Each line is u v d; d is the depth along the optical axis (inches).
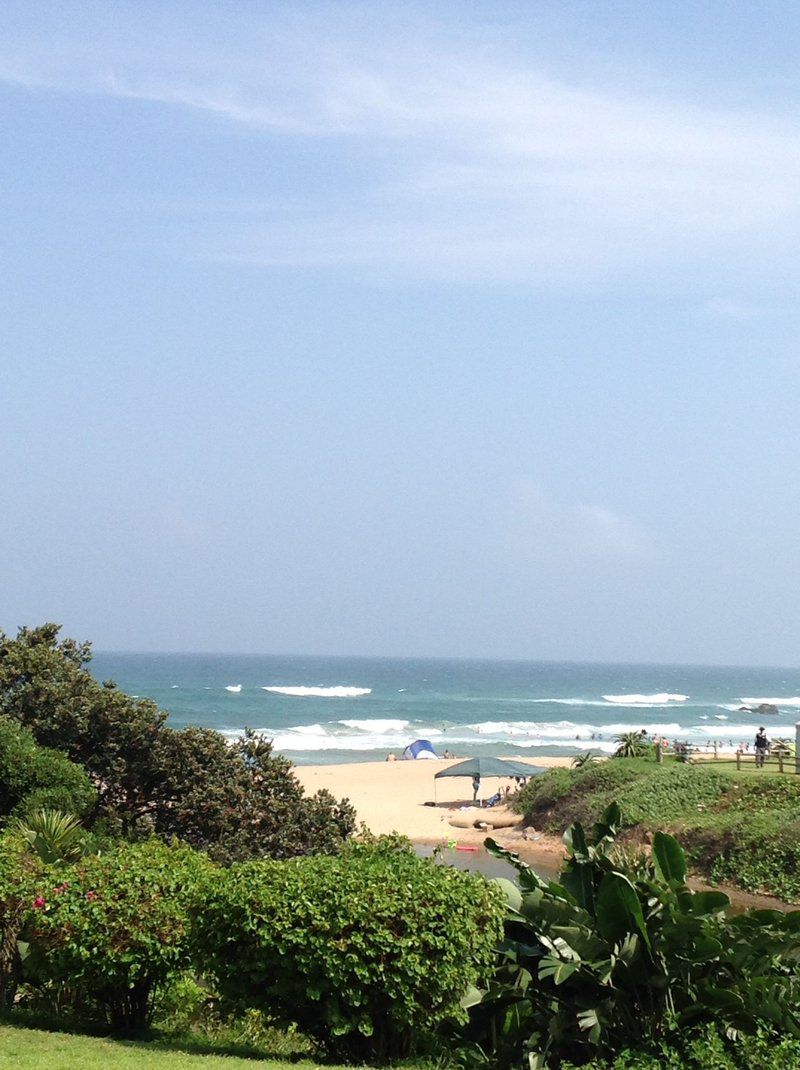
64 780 721.0
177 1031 469.1
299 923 403.5
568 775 1851.6
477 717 4837.6
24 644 898.7
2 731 730.8
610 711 5423.2
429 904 413.4
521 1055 470.6
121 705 839.7
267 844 808.3
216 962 419.8
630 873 501.4
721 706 6033.5
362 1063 426.0
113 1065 370.3
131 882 446.3
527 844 1638.8
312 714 4655.5
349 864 433.7
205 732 863.1
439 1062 445.1
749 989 460.8
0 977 458.6
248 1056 427.5
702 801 1537.9
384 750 3444.9
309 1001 411.2
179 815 815.7
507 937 497.4
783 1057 422.0
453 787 2354.8
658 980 472.7
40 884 448.8
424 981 408.2
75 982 438.6
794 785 1496.1
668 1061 434.0
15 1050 386.6
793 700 7086.6
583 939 475.2
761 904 1188.5
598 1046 463.8
